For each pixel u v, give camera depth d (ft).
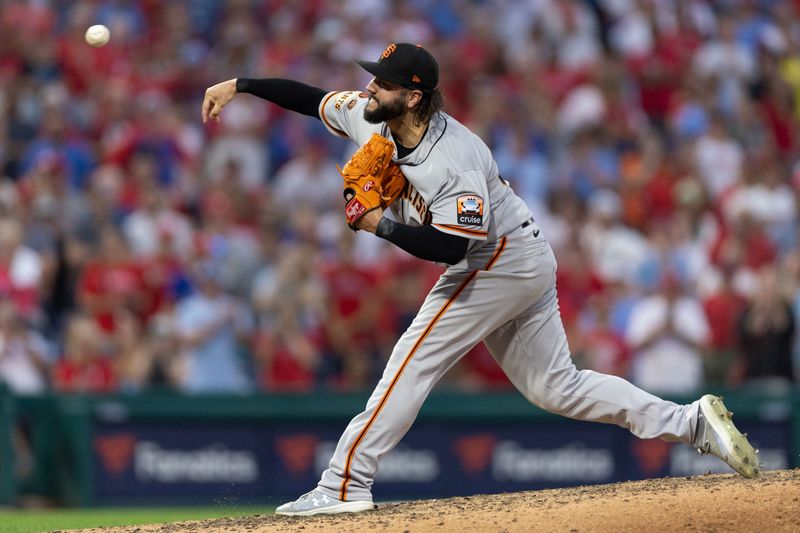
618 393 68.95
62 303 146.41
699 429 68.59
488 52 186.09
